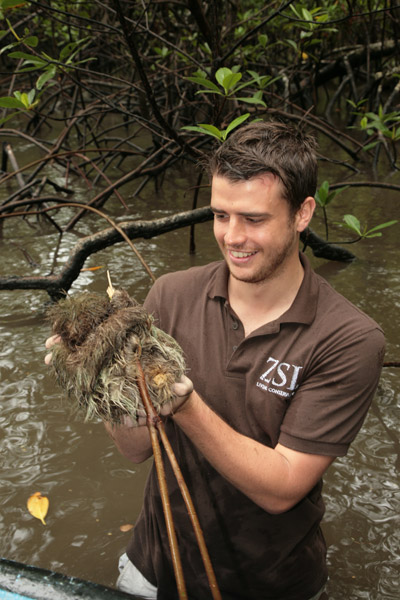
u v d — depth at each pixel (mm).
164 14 7887
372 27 9141
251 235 1591
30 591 1381
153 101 3953
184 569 1937
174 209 6219
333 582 2379
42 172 7574
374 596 2324
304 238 4621
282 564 1856
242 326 1753
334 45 10789
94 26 8883
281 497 1620
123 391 1368
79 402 1476
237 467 1544
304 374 1698
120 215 6086
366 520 2650
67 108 10906
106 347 1396
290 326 1709
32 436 3098
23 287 4254
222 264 1831
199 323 1818
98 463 2957
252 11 8516
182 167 7789
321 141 8719
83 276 4648
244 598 1914
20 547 2514
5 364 3633
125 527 2621
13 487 2797
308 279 1735
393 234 5312
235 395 1764
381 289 4379
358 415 1695
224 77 3557
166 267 4773
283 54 11070
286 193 1569
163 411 1411
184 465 1864
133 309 1448
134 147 8359
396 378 3516
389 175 7090
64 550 2508
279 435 1753
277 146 1562
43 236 5602
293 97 9492
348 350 1658
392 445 3055
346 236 5285
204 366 1791
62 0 6941
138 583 2074
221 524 1848
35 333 3980
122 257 4977
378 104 8891
